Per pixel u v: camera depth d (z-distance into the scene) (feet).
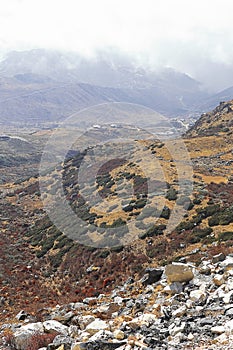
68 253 111.24
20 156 565.94
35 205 221.25
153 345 26.18
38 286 94.99
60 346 29.35
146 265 83.15
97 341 27.25
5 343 33.42
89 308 46.42
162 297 39.83
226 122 344.69
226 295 33.14
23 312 52.34
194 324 28.60
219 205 108.06
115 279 82.07
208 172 173.58
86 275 91.20
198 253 70.59
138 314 36.83
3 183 356.18
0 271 106.52
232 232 86.12
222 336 25.29
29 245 142.72
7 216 202.08
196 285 39.93
